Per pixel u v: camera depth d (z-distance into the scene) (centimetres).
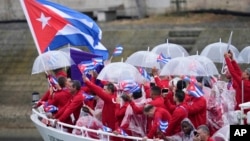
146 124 2439
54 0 5322
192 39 4681
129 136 2411
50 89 2838
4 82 4650
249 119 2191
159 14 5253
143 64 2919
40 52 3116
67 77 2962
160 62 2906
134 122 2445
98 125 2602
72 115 2705
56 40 3122
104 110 2547
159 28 4888
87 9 5312
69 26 3122
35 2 3125
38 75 4656
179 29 4809
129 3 5272
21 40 4969
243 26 4788
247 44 4531
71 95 2738
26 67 4747
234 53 3058
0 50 4916
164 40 4719
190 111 2361
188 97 2394
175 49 3120
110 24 5134
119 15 5300
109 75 2577
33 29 3130
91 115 2655
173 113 2352
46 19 3120
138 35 4809
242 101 2614
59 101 2761
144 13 5281
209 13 5172
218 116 2497
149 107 2352
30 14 3127
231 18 5072
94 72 2786
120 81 2553
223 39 4616
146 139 2336
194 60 2627
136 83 2531
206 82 2748
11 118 4297
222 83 2719
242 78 2639
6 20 5409
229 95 2620
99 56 3022
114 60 4609
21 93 4547
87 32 3145
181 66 2614
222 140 2178
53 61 2894
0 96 4547
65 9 3150
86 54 3012
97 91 2533
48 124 2773
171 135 2350
